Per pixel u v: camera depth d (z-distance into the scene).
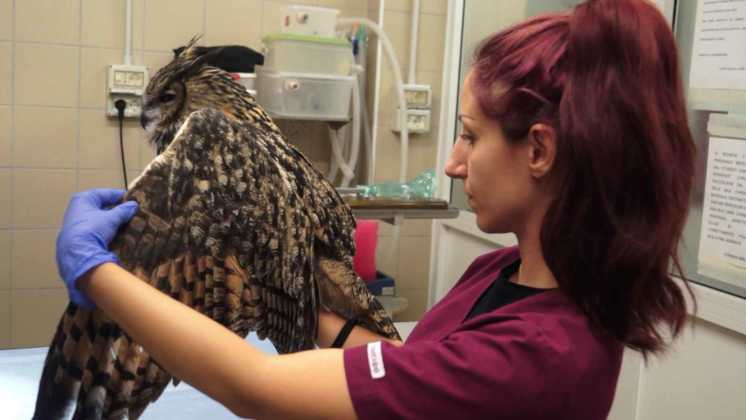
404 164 2.96
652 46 0.87
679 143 0.89
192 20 2.84
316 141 3.03
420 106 3.09
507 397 0.86
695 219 1.95
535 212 0.96
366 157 3.07
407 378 0.87
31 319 2.84
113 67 2.73
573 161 0.87
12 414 1.58
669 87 0.90
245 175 1.08
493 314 0.94
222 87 1.41
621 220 0.87
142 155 2.85
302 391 0.88
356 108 2.90
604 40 0.87
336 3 3.03
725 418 1.86
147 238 1.00
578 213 0.88
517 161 0.94
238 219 1.06
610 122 0.85
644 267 0.87
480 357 0.88
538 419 0.87
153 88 1.52
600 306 0.90
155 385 0.99
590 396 0.89
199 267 1.03
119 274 0.89
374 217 2.45
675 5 2.00
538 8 2.52
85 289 0.90
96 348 0.95
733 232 1.83
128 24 2.75
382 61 3.01
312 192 1.19
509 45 0.94
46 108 2.74
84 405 0.93
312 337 1.15
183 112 1.46
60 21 2.70
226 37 2.89
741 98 1.79
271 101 2.69
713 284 1.90
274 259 1.09
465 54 2.96
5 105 2.69
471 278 1.20
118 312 0.88
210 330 0.88
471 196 0.99
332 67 2.76
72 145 2.78
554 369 0.86
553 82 0.89
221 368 0.87
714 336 1.90
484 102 0.94
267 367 0.88
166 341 0.87
